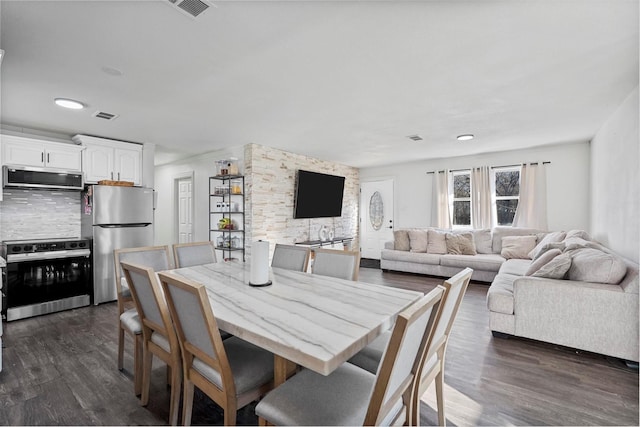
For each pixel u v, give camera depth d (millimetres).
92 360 2350
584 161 4715
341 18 1669
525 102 2941
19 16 1604
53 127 3648
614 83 2498
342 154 5613
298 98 2826
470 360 2344
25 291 3305
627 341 2242
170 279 1277
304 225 5773
